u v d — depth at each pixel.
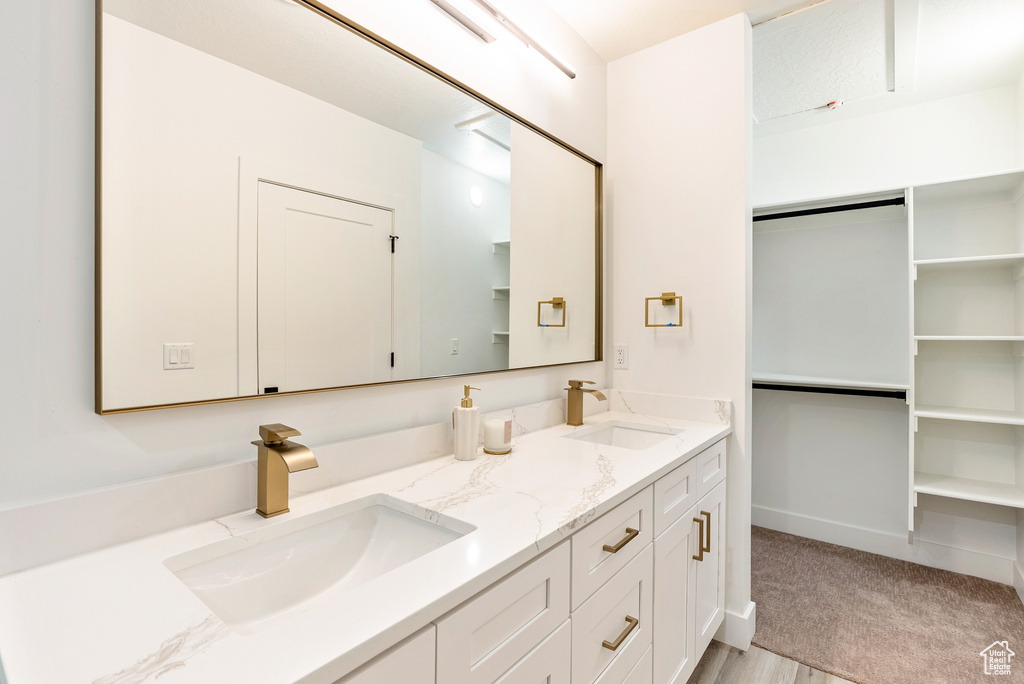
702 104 1.94
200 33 0.92
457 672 0.70
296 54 1.07
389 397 1.29
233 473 0.95
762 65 2.19
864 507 2.70
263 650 0.55
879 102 2.54
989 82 2.34
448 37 1.45
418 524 0.99
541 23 1.79
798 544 2.77
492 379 1.62
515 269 1.69
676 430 1.77
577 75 2.01
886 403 2.64
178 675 0.50
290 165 1.06
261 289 1.01
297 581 0.91
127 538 0.82
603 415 2.07
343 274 1.17
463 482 1.16
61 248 0.78
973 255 2.42
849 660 1.78
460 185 1.47
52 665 0.52
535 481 1.17
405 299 1.31
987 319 2.40
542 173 1.80
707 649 1.86
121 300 0.83
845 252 2.76
